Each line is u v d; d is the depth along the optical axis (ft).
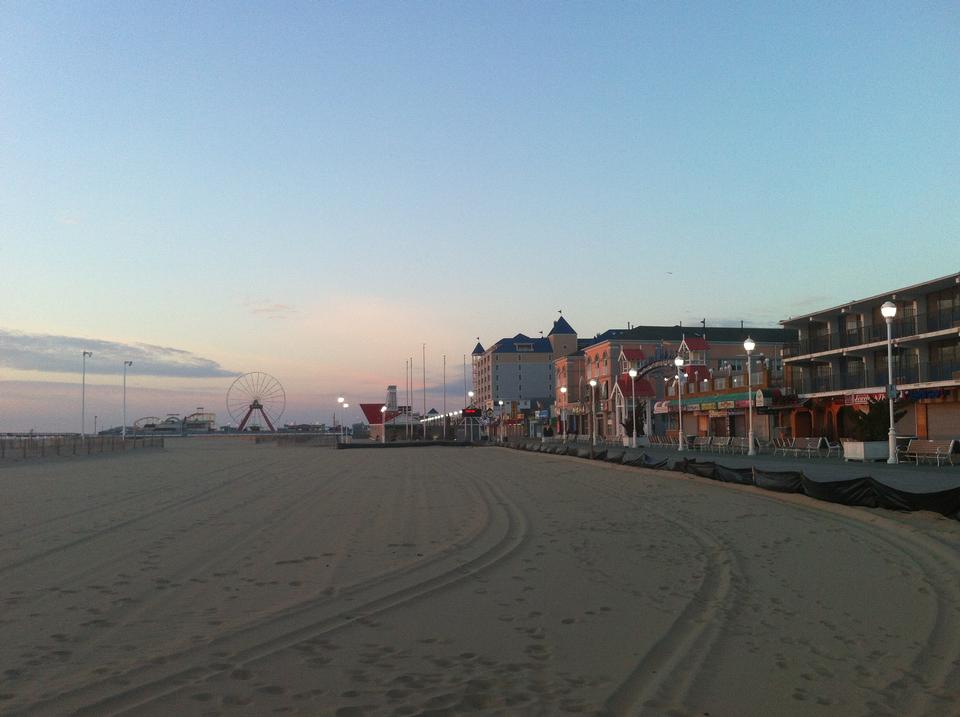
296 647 21.94
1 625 24.56
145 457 175.22
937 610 25.27
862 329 145.38
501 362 521.24
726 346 281.54
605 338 292.40
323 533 44.57
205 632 23.61
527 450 179.22
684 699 17.84
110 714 16.92
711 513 51.03
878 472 76.48
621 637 22.86
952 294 127.24
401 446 249.55
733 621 24.47
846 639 22.36
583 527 45.70
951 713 16.87
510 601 27.45
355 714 16.90
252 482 86.84
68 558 36.81
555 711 17.10
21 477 102.06
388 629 23.86
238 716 16.78
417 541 41.24
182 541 41.91
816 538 39.86
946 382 118.93
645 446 182.29
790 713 17.02
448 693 18.20
